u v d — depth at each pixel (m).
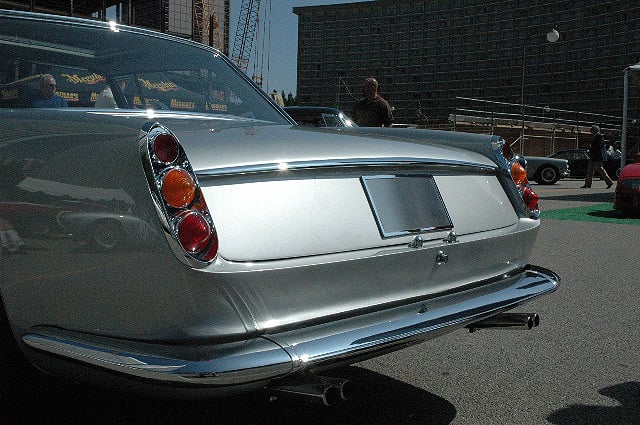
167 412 2.39
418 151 2.26
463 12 123.38
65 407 2.40
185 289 1.65
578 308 4.04
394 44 132.62
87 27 2.75
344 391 1.72
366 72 136.00
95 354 1.73
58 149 1.87
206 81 2.91
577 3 106.81
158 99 2.72
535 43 113.00
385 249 2.02
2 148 1.99
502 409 2.51
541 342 3.37
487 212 2.45
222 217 1.74
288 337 1.75
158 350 1.69
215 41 54.19
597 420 2.41
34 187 1.88
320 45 140.38
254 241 1.76
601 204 11.62
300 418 2.37
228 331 1.70
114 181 1.72
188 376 1.59
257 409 2.45
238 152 1.86
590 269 5.27
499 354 3.18
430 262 2.15
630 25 99.44
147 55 2.81
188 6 56.31
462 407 2.52
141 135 1.70
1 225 1.95
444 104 126.56
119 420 2.30
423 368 2.97
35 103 2.41
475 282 2.32
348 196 2.00
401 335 1.88
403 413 2.44
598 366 3.02
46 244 1.85
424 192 2.22
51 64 2.52
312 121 6.45
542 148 35.41
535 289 2.41
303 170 1.90
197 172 1.73
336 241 1.92
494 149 2.57
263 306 1.75
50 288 1.87
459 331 3.59
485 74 120.44
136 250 1.69
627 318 3.82
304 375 1.77
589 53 105.44
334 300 1.89
